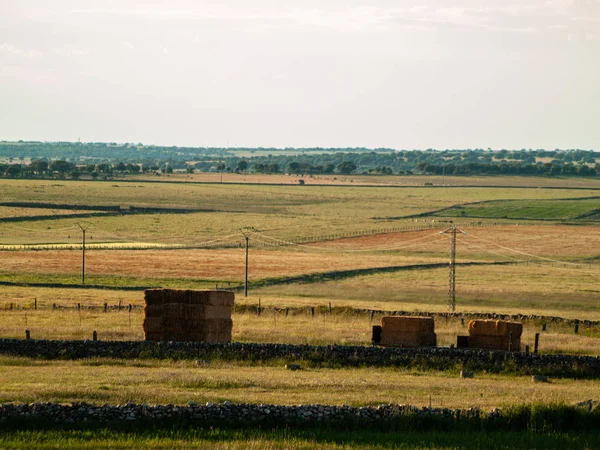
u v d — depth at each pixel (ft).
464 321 439.22
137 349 294.87
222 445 187.01
